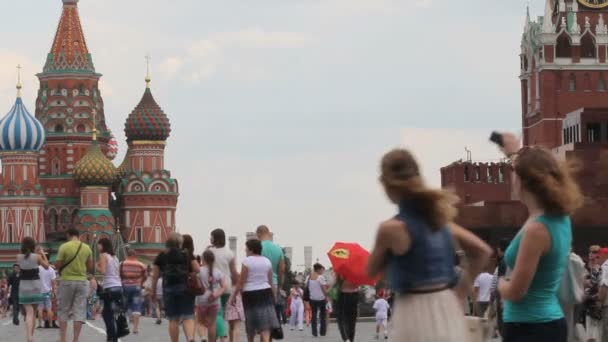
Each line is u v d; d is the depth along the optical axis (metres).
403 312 24.88
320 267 93.69
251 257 56.91
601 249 58.34
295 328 116.25
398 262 24.86
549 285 25.75
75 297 66.44
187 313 59.69
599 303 54.31
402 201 24.94
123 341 86.44
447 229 25.08
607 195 173.00
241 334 94.25
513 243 26.34
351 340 68.12
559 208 25.64
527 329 25.83
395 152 25.17
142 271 97.50
